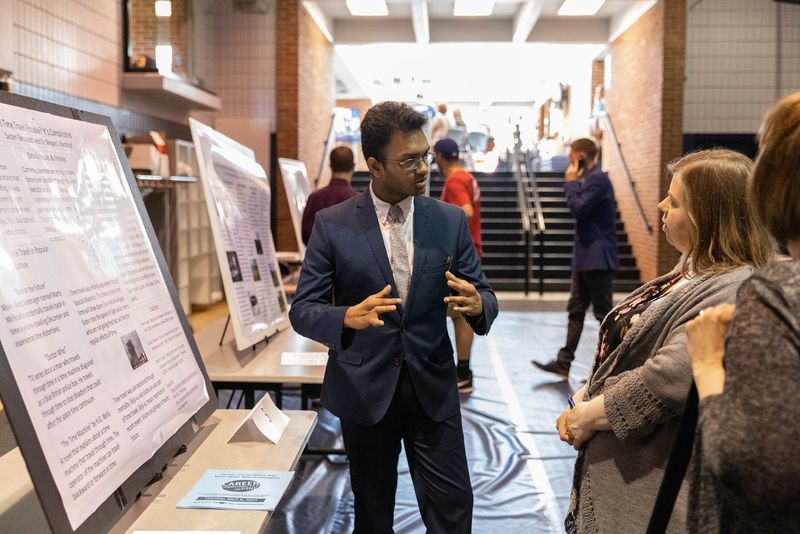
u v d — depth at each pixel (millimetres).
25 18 5508
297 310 1999
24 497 1568
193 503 1529
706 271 1535
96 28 6801
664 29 9883
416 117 2008
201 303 8453
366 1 11523
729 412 990
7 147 1392
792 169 1037
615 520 1564
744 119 10164
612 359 1660
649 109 10531
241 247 3350
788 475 936
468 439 4238
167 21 7910
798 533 1039
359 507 2111
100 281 1601
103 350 1526
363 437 2070
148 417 1634
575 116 16828
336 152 4492
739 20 10062
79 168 1655
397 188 2025
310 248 2096
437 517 2068
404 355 2016
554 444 4156
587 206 5250
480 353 6652
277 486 1623
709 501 1188
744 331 1004
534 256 11703
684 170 1605
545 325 8266
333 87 13375
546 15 12469
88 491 1329
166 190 7367
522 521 3188
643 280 10938
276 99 10516
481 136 15812
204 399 1985
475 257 2168
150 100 8211
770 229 1082
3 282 1262
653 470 1527
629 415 1516
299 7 10461
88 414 1403
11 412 1185
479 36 12797
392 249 2072
